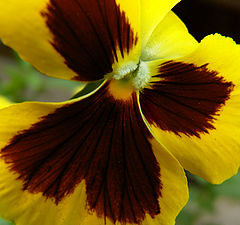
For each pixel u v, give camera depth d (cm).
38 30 11
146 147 13
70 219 13
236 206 31
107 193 13
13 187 12
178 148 13
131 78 12
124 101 13
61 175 12
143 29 12
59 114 12
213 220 29
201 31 34
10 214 12
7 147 12
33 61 11
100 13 11
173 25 13
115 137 13
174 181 13
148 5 12
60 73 11
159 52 12
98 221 13
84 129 12
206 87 12
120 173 13
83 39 11
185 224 21
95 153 13
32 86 22
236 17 33
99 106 12
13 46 11
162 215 13
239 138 12
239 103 12
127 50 12
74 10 11
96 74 12
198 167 13
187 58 12
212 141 13
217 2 32
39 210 12
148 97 13
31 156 12
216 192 21
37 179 12
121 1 11
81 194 13
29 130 12
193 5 33
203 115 12
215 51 12
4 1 10
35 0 10
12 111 11
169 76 12
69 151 12
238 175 21
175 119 13
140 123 13
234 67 12
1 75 30
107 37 11
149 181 13
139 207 13
